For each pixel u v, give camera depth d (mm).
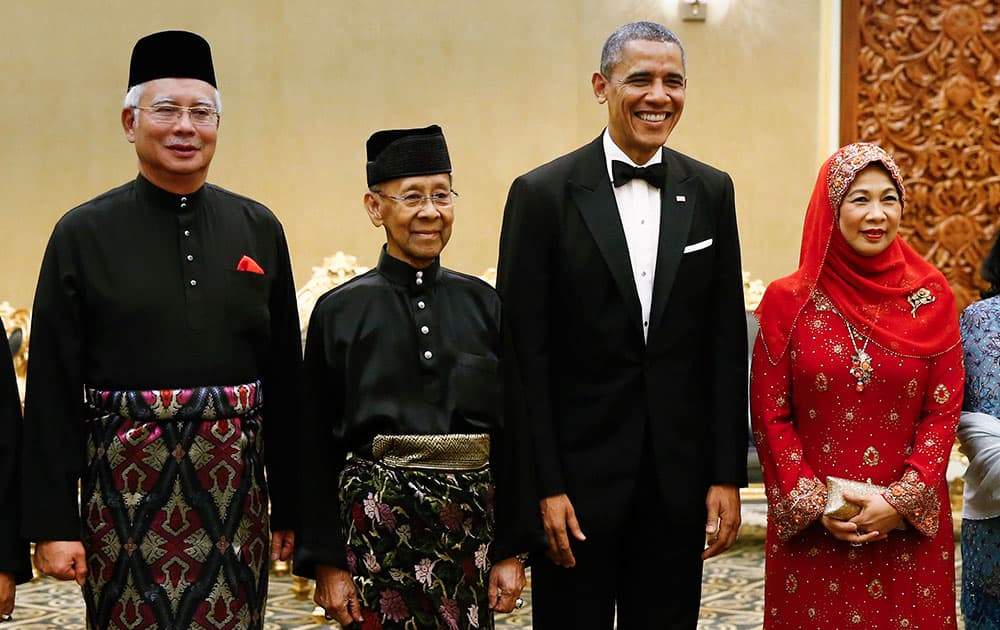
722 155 6816
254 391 2900
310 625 4859
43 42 6820
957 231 6691
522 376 3102
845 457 3068
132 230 2836
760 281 6215
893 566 3049
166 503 2756
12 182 6852
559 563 3082
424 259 2883
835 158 3127
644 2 6785
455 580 2775
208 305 2826
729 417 3158
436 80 6836
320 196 6848
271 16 6797
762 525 6184
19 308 6859
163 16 6809
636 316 3123
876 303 3096
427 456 2775
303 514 2811
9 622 4926
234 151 6824
